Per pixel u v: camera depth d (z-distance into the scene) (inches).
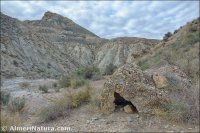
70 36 6446.9
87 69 1018.1
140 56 1408.7
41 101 517.7
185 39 1096.2
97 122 296.7
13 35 3253.0
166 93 313.1
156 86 335.3
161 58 805.9
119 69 343.9
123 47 5295.3
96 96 378.3
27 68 2522.1
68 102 388.8
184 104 277.6
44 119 337.1
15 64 2436.0
